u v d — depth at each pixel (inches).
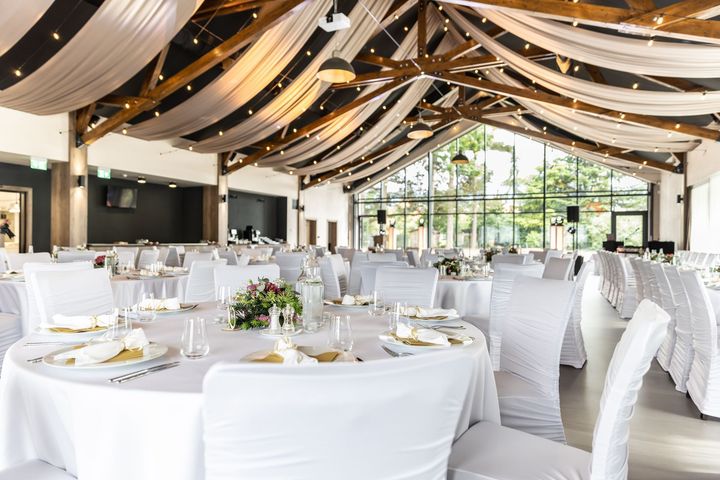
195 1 221.9
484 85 381.4
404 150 682.2
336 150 588.7
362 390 33.2
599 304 343.0
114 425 48.6
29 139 355.6
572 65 360.5
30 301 139.3
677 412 129.6
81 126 385.4
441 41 466.6
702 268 243.8
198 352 62.0
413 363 34.9
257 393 32.2
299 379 32.1
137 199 513.3
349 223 820.6
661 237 593.6
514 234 697.6
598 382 155.9
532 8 214.5
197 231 558.9
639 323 51.5
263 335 76.0
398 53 412.8
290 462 33.6
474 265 241.6
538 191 684.1
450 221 735.7
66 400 51.3
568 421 122.0
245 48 329.7
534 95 377.4
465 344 69.9
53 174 387.9
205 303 112.9
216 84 326.0
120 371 56.0
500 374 96.1
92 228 467.5
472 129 717.3
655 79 327.0
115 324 69.8
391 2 338.0
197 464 47.4
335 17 220.5
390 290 127.3
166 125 382.6
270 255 399.5
